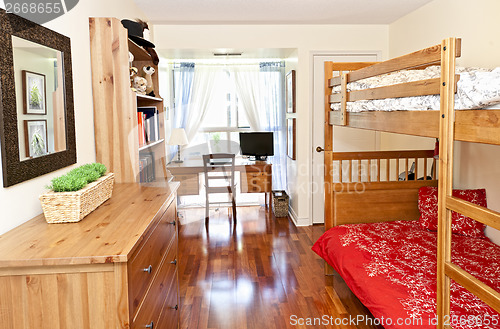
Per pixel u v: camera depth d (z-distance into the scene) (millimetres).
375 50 4648
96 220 1534
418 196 3322
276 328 2436
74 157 2012
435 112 1545
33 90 1623
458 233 2969
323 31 4586
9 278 1185
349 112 2672
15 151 1480
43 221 1558
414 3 3760
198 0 3525
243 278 3199
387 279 2211
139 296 1362
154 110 3146
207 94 5094
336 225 3311
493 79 1204
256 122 5258
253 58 5219
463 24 3199
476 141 1303
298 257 3664
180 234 4418
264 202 5434
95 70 2299
